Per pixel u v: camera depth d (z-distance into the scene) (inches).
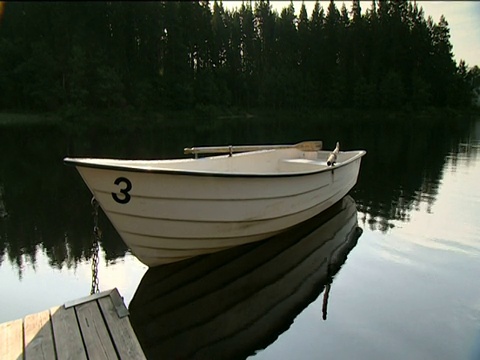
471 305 101.4
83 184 247.3
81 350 74.2
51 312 87.3
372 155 385.4
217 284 114.0
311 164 188.5
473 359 80.0
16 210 190.1
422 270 122.6
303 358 81.8
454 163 331.0
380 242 146.8
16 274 120.8
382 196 219.8
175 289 111.0
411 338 87.7
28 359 71.4
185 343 86.9
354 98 1252.5
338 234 154.9
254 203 124.9
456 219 175.5
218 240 125.9
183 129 681.6
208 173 107.9
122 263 129.0
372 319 95.4
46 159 341.4
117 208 107.6
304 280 116.3
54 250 140.1
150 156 364.5
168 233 114.4
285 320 95.2
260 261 129.0
